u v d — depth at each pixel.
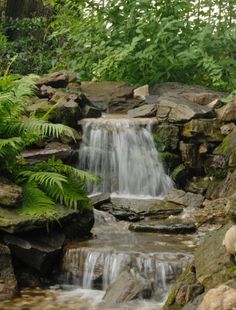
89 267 3.98
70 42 8.52
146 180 5.94
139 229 4.71
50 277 4.09
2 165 4.29
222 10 7.79
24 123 4.40
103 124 6.02
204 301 2.62
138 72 7.69
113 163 5.91
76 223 4.38
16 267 4.01
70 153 5.54
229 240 3.02
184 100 6.43
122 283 3.68
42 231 4.16
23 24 9.70
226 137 5.88
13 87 4.59
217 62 7.32
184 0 7.64
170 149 6.08
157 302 3.61
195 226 4.75
